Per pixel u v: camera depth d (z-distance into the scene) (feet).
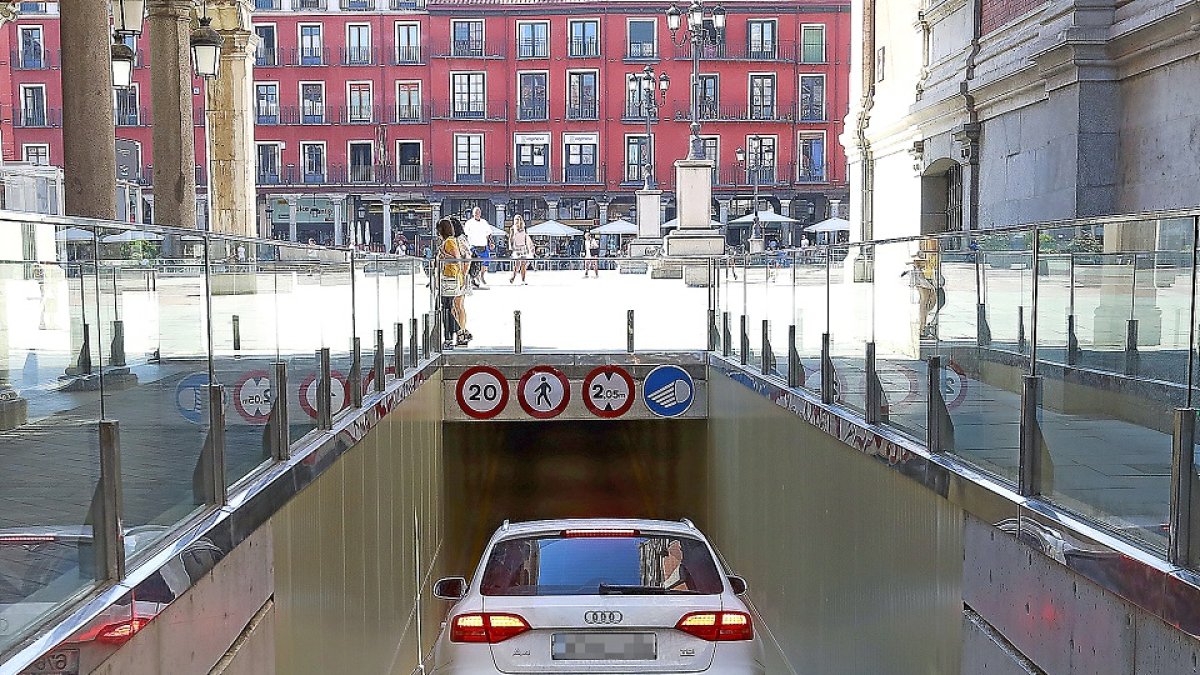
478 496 63.52
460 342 52.19
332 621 24.40
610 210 225.97
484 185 225.15
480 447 64.18
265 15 222.69
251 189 85.30
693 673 20.84
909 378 24.30
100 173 41.04
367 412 29.30
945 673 21.31
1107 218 16.26
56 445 12.09
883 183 77.97
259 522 18.26
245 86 83.71
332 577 24.48
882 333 26.12
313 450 22.49
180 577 14.51
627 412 52.65
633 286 52.42
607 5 222.89
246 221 84.38
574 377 52.37
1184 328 14.15
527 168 226.17
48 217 12.22
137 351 14.37
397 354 37.81
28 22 210.38
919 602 22.84
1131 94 46.06
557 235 213.66
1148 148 44.60
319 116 224.53
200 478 16.67
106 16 41.32
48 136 211.41
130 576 13.46
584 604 21.12
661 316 52.70
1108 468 15.71
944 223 69.36
